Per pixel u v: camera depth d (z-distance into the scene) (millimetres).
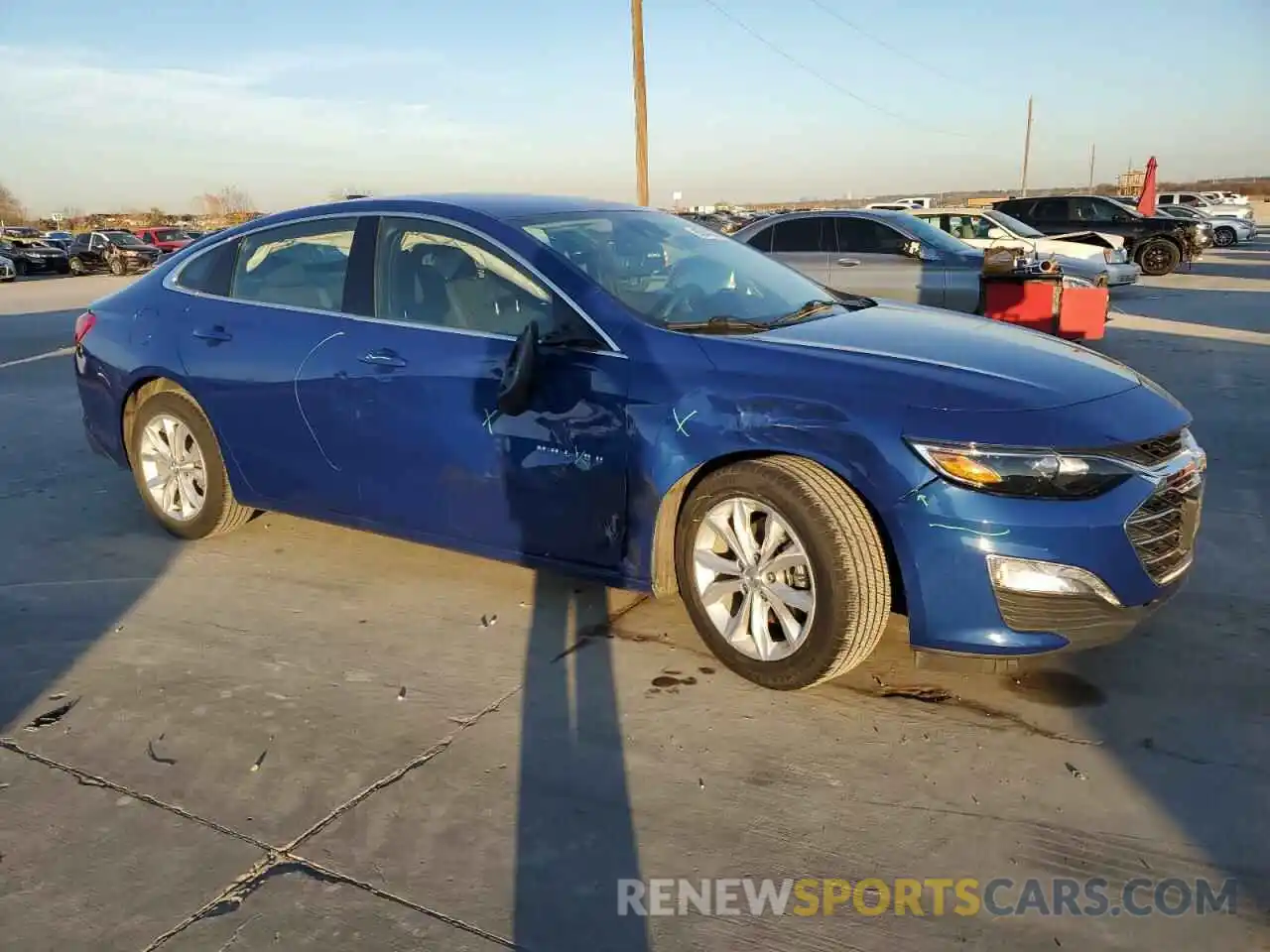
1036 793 2797
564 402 3566
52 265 35750
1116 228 21062
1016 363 3342
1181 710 3217
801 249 11062
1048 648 2990
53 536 5129
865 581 3088
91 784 2926
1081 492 2939
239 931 2328
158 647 3824
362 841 2646
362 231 4238
